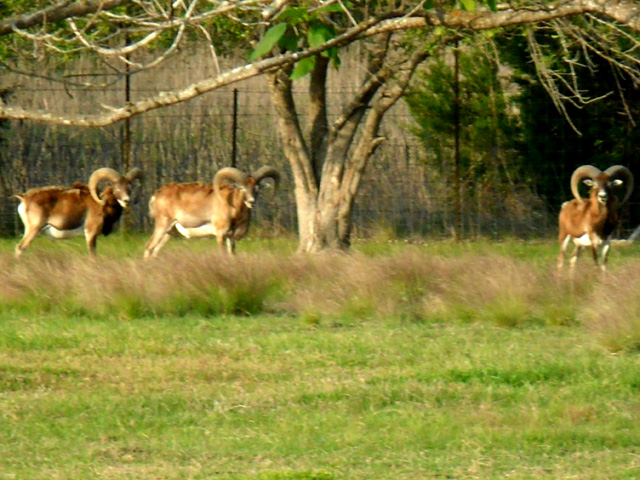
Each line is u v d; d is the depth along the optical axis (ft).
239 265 122.31
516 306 109.70
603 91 189.16
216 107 209.05
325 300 114.83
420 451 66.69
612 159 191.31
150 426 72.79
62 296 118.52
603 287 109.91
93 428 71.97
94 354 95.40
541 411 74.90
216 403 78.23
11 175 193.47
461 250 162.61
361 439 68.85
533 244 178.29
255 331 107.24
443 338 102.06
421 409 76.54
